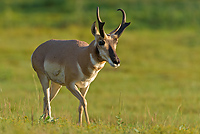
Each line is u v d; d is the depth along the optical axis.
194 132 23.47
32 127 20.48
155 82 70.19
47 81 27.48
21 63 85.94
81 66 24.06
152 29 158.88
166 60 100.88
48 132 19.52
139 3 186.50
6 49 104.31
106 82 67.94
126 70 84.69
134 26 157.88
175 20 168.75
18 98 42.91
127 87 63.06
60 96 48.75
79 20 165.50
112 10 174.38
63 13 183.12
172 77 77.38
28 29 145.88
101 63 23.94
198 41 131.38
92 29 23.14
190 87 63.78
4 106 28.34
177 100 50.75
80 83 24.80
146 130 22.67
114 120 30.78
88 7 185.25
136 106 45.56
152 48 118.81
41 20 166.88
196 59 102.81
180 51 114.62
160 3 187.75
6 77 67.12
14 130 19.25
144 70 85.94
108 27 130.38
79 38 122.19
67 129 20.69
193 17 172.38
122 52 110.25
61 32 138.88
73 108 39.72
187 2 189.12
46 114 27.27
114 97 52.59
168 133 21.95
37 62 27.12
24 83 61.34
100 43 22.89
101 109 43.47
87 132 20.25
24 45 112.38
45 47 26.81
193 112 43.06
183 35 144.38
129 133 21.30
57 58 25.30
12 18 167.25
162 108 44.56
